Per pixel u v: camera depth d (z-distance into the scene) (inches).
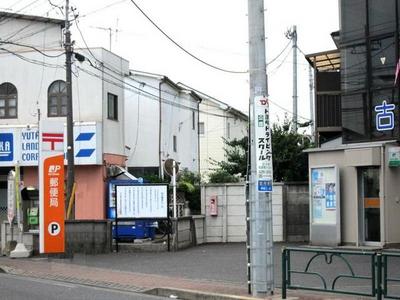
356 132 725.9
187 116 1574.8
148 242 755.4
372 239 700.7
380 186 684.1
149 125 1328.7
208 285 470.9
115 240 740.0
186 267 586.6
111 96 1104.2
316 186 748.6
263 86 417.7
